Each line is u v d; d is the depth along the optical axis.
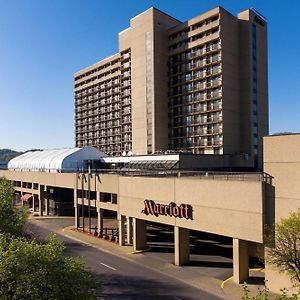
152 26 85.81
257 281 28.23
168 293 26.41
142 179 37.88
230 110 78.88
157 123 86.00
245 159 76.00
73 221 59.69
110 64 113.38
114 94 112.38
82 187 51.44
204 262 34.31
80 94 128.88
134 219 39.22
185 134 85.38
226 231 28.67
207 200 30.30
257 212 26.39
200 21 80.56
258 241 26.30
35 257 14.72
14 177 79.50
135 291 26.88
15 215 30.97
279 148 25.41
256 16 82.62
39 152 86.44
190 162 59.50
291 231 22.27
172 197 33.94
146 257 36.47
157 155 60.53
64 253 38.31
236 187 27.89
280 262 23.00
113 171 53.47
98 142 120.12
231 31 80.00
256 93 81.94
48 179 63.25
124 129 101.88
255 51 82.06
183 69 85.62
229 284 27.95
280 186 25.33
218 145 78.00
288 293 24.28
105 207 46.91
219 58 77.44
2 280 13.96
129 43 94.44
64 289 14.62
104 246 41.66
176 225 33.41
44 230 51.88
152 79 86.00
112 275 30.73
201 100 81.50
